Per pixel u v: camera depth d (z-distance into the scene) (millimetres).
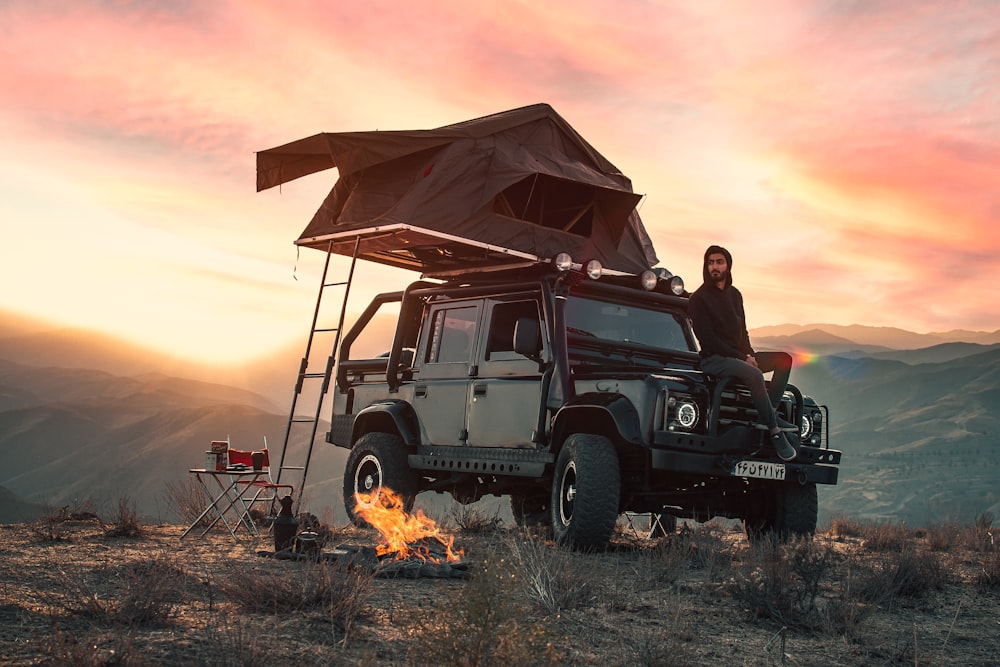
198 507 9688
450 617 3529
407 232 9484
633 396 7805
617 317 9180
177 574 5641
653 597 5844
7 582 5348
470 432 9141
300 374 10922
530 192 9969
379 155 9844
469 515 10281
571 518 7793
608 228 10562
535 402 8508
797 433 8141
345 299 10531
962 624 5559
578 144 10766
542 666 3480
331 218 10836
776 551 7184
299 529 7641
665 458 7586
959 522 11297
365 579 5375
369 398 10508
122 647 3840
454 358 9578
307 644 4105
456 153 9727
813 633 5109
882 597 6102
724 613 5449
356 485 10273
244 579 5086
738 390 8078
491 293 9398
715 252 8062
